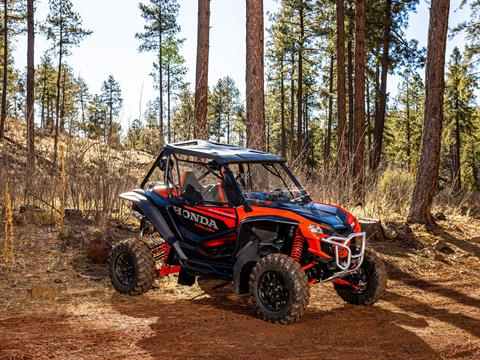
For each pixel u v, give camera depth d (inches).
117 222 412.5
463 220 524.4
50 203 425.1
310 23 1632.6
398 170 749.3
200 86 630.5
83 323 223.6
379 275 263.4
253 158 267.0
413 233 454.6
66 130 433.7
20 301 247.3
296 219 238.4
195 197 271.0
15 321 221.5
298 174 469.7
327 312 259.3
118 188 407.8
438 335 229.8
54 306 244.7
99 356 187.3
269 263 232.8
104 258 318.3
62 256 322.7
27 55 1044.5
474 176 2233.0
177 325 227.3
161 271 274.8
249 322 236.1
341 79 943.7
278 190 268.5
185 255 275.7
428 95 486.6
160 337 210.5
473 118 1948.8
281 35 1657.2
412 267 367.6
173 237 271.4
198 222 269.6
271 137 2623.0
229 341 209.8
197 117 624.1
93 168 426.9
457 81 1808.6
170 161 281.7
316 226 235.6
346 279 274.2
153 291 282.8
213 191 272.8
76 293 266.2
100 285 282.5
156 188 293.9
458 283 333.7
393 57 1170.6
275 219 240.7
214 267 261.4
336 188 489.4
